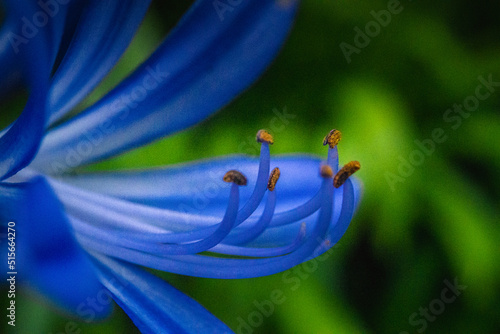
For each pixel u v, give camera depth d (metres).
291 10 0.16
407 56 0.22
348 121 0.20
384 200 0.20
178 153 0.19
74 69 0.16
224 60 0.16
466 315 0.21
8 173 0.15
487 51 0.23
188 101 0.16
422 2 0.22
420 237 0.21
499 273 0.20
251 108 0.20
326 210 0.16
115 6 0.15
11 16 0.14
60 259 0.14
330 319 0.19
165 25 0.20
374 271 0.21
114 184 0.17
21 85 0.16
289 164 0.17
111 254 0.16
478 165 0.23
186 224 0.16
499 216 0.21
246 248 0.16
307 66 0.21
